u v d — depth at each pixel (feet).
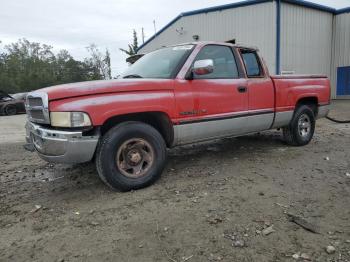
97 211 13.80
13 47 271.28
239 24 62.90
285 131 24.13
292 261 10.33
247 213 13.30
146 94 15.78
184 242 11.39
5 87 198.49
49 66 257.14
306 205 14.01
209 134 18.38
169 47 19.67
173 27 75.41
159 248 11.09
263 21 59.52
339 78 73.10
